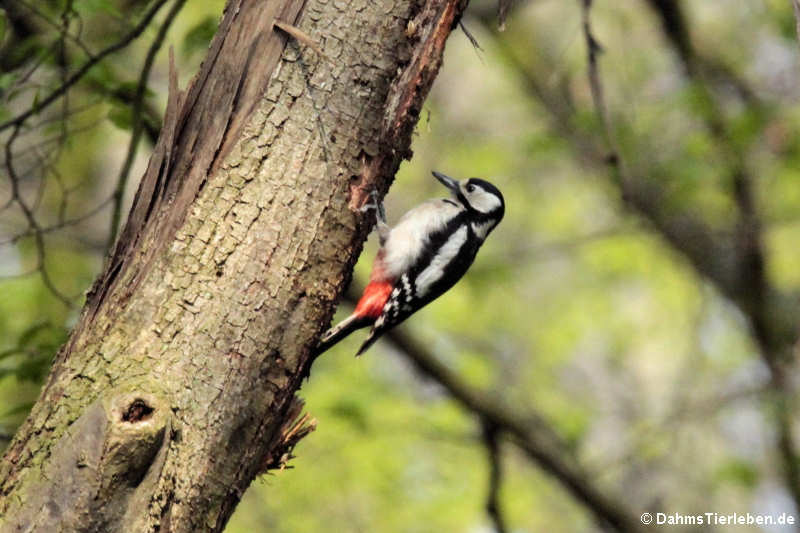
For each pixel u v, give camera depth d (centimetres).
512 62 1625
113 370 485
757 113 1386
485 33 1752
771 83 1549
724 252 1636
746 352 1752
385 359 1546
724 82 1616
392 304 935
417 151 1792
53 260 1225
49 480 464
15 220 1234
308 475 1364
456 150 1788
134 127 779
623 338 1942
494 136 1820
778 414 1494
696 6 1717
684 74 1508
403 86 564
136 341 493
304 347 525
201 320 500
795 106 1462
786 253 1816
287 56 533
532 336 1917
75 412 475
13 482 470
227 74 531
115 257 520
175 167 524
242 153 522
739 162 1409
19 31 848
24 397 891
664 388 1969
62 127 780
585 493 1332
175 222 514
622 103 1516
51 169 781
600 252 1830
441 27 575
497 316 1856
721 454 1747
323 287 529
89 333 503
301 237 521
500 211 1022
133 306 500
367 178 546
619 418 1991
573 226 1867
